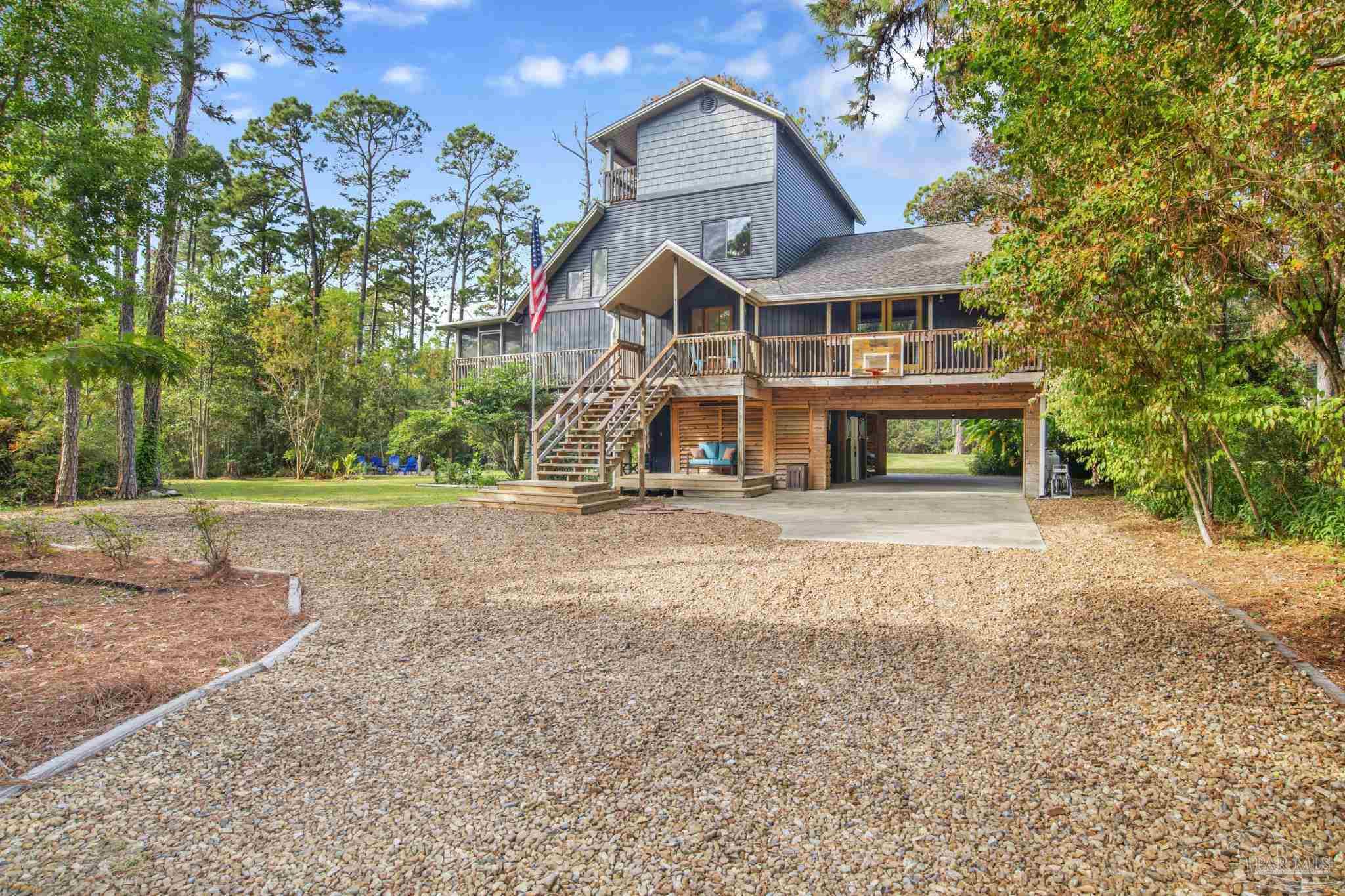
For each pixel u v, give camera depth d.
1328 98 3.62
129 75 12.46
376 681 4.36
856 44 9.74
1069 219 4.65
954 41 8.02
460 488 19.58
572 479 14.62
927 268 16.69
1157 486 10.33
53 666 4.40
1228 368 7.30
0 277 9.95
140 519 12.12
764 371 17.44
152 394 17.62
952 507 13.58
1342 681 4.02
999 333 5.58
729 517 12.16
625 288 17.23
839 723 3.68
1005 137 6.21
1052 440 17.33
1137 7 4.34
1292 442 8.53
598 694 4.12
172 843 2.62
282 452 28.58
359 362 31.86
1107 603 5.97
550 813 2.82
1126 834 2.60
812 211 21.83
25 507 14.31
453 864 2.48
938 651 4.86
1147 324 6.20
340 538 10.09
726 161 19.62
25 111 11.11
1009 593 6.44
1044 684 4.16
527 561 8.38
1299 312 5.40
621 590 6.81
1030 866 2.41
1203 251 4.55
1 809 2.83
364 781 3.10
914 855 2.49
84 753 3.29
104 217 12.94
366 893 2.32
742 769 3.17
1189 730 3.47
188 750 3.39
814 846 2.56
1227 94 3.95
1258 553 7.87
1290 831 2.58
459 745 3.45
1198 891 2.25
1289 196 3.95
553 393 20.16
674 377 16.81
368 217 39.22
